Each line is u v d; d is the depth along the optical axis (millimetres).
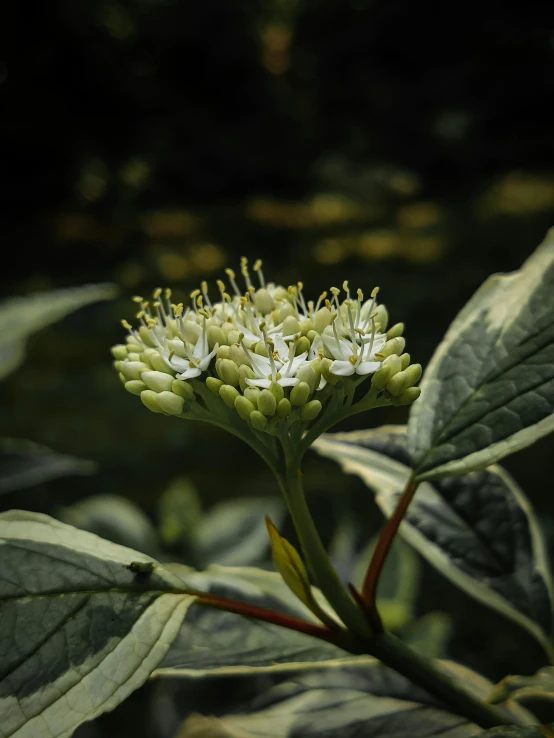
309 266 1204
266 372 168
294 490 166
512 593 195
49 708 147
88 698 148
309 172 1763
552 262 184
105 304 1029
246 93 1747
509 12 1439
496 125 1593
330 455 210
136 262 1209
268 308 181
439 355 184
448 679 171
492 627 461
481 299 187
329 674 193
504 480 205
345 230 1432
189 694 225
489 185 1527
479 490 205
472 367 180
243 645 184
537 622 193
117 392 847
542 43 1409
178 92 1670
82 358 915
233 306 182
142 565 160
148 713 330
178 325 178
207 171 1632
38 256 1218
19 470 299
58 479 665
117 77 1501
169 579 161
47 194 1438
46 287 1091
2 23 1334
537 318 180
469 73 1596
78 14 1409
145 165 1565
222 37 1676
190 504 382
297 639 186
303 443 167
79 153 1477
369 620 169
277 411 160
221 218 1474
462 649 444
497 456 170
